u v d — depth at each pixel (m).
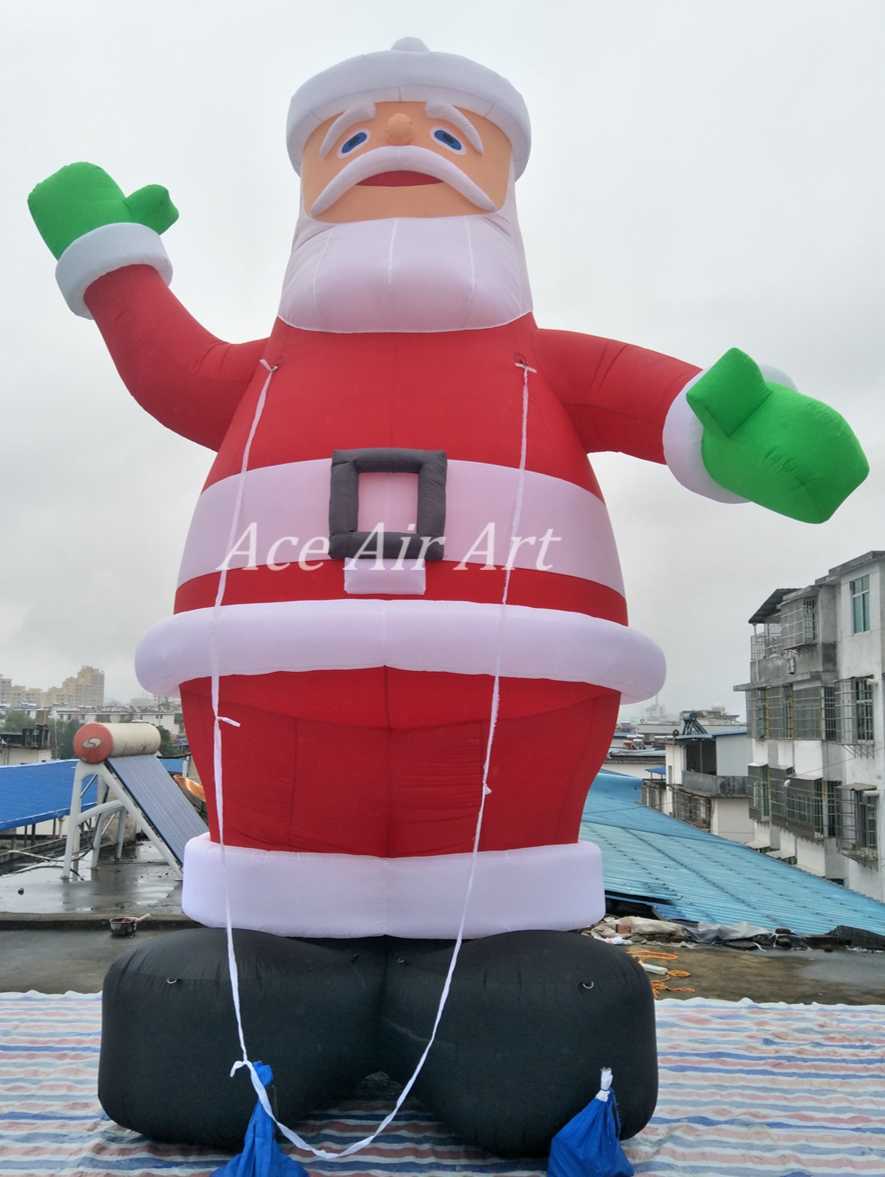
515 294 4.54
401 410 4.12
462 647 3.72
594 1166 3.53
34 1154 3.97
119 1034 3.86
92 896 19.77
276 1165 3.37
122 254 4.93
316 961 3.96
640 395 4.36
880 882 21.23
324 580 3.90
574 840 4.43
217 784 3.90
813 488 3.70
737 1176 3.88
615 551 4.58
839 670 23.69
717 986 7.08
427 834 4.09
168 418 4.95
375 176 4.53
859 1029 5.77
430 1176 3.76
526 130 4.88
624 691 4.29
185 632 4.04
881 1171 3.96
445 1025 3.79
